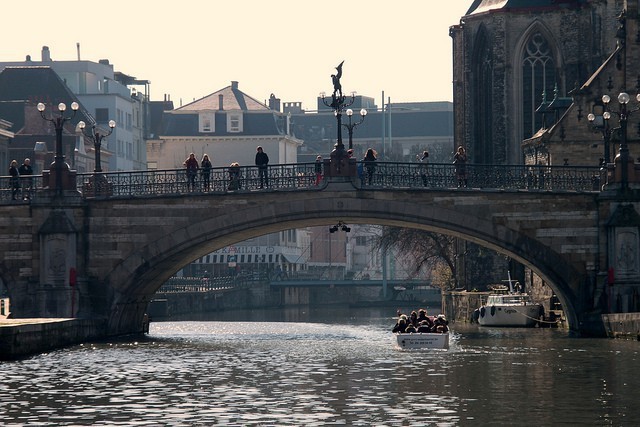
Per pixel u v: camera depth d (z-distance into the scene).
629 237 187.75
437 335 170.38
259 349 172.75
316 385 127.12
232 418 105.88
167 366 145.50
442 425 102.62
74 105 190.88
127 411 109.56
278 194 187.25
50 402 114.69
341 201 187.12
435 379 132.12
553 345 172.12
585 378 132.00
